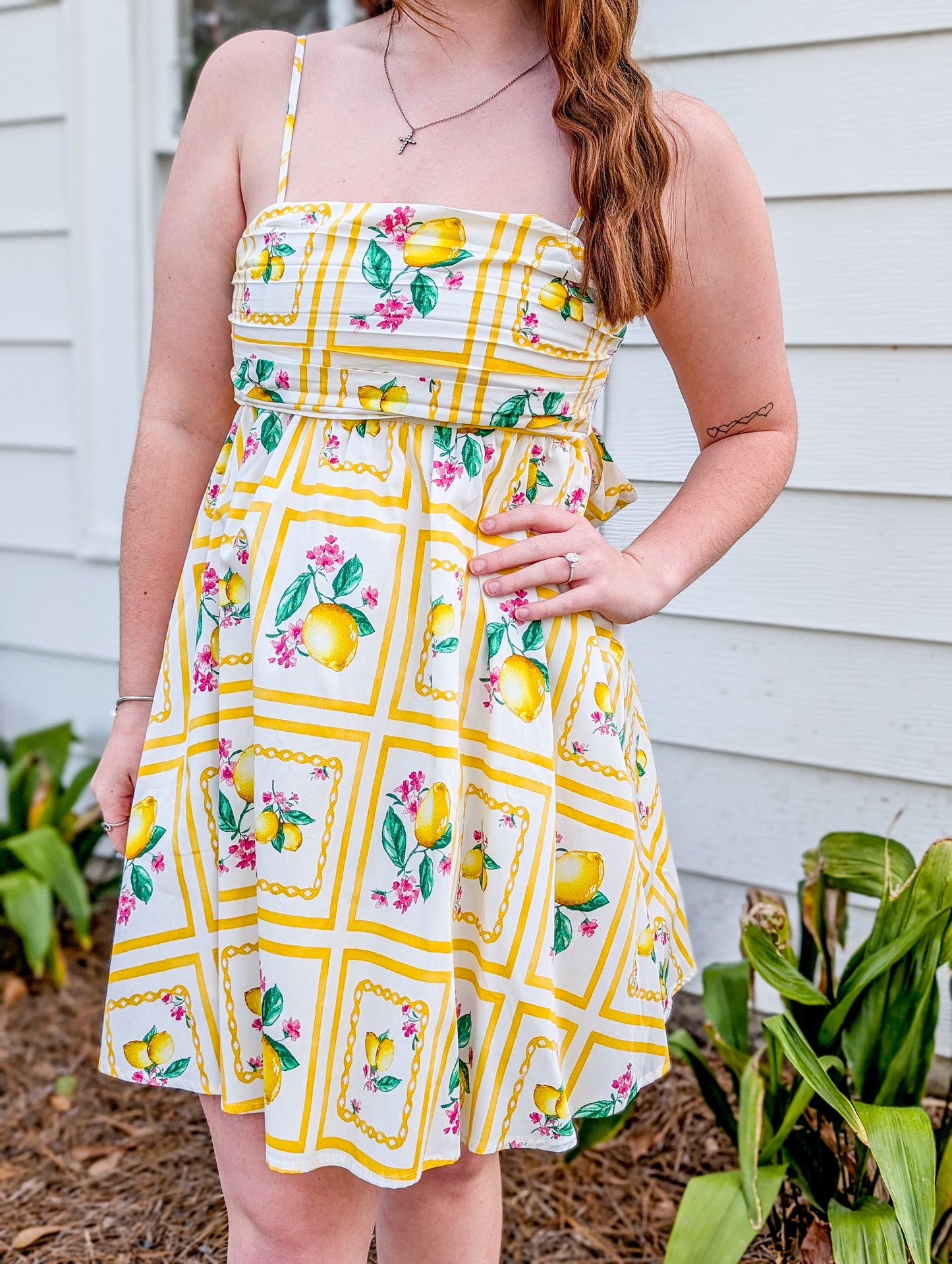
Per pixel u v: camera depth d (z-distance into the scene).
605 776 1.03
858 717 2.01
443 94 1.04
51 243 2.72
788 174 1.92
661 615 2.14
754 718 2.09
